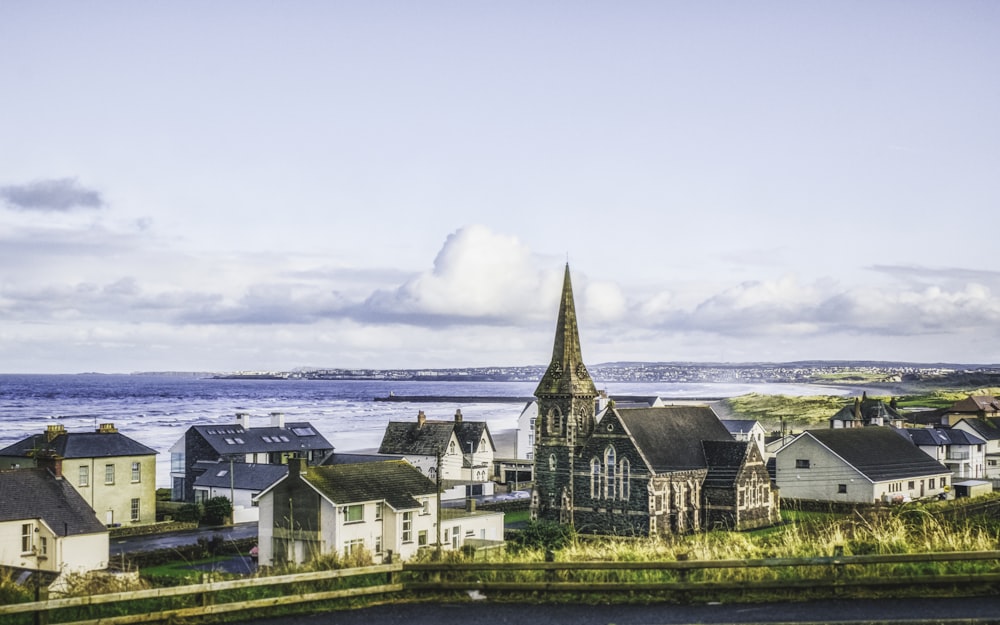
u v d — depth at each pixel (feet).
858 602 101.24
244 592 110.42
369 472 255.91
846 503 361.71
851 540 128.67
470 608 105.19
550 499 334.65
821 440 380.58
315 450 438.40
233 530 317.42
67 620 101.86
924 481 394.11
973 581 103.50
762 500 336.29
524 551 150.00
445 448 454.40
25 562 225.35
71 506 237.04
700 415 358.64
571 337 342.03
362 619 101.76
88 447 315.37
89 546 233.55
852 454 378.73
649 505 310.86
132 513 323.57
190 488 394.73
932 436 467.52
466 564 111.96
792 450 387.55
